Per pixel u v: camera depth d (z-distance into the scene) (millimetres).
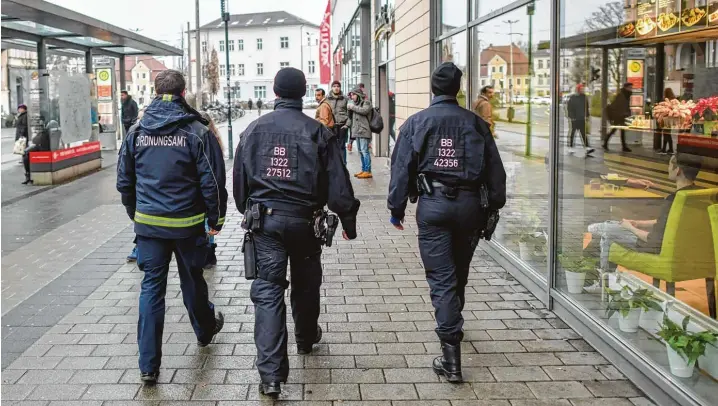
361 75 19375
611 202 4496
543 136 5203
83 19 11531
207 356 4188
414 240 7430
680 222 3926
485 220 3971
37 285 5785
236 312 5020
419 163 3910
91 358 4164
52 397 3625
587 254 4672
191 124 3799
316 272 4020
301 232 3689
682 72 4203
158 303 3811
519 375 3877
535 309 5035
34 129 12242
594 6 4750
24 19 11000
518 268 5758
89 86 14328
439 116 3869
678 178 4059
